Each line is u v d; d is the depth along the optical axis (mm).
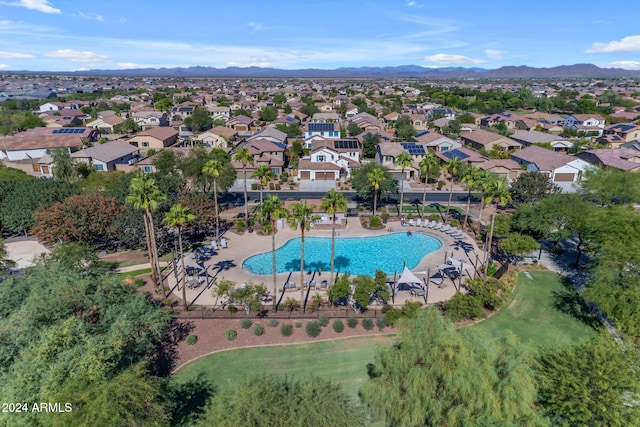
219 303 41906
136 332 31859
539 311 41375
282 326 37406
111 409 22141
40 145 100250
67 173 79250
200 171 71562
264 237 59688
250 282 46062
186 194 59531
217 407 24188
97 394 22844
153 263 44812
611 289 36250
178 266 49750
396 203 75812
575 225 48938
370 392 25438
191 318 39031
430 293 44406
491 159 94500
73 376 23969
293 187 85875
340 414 23531
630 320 34219
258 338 36625
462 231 61000
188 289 44688
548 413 24703
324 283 45375
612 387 24109
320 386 25516
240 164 91688
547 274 48625
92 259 43875
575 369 25422
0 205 54562
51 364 24797
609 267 37844
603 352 25703
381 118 179875
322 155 92750
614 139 118875
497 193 48094
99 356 25094
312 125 122750
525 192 64562
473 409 22609
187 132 134125
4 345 27875
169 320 36625
